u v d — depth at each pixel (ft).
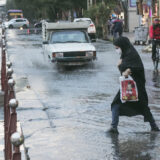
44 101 64.44
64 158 38.50
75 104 62.13
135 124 50.16
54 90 74.54
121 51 45.57
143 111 46.11
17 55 140.97
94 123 50.90
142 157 38.27
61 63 106.52
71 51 105.70
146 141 43.04
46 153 39.96
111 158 38.19
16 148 23.85
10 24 451.94
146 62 114.83
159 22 98.94
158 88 75.25
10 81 39.34
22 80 86.22
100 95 69.46
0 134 48.80
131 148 40.88
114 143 42.63
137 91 44.91
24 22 455.63
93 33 217.77
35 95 69.31
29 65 113.91
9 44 193.77
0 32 344.08
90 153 39.70
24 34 299.17
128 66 44.62
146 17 219.00
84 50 106.32
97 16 239.91
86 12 257.55
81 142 43.19
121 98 44.86
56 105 61.46
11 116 30.01
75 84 81.25
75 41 113.29
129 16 293.23
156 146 41.37
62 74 95.96
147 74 92.63
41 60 124.98
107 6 241.14
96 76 91.86
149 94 69.62
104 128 48.52
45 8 436.35
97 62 117.29
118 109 46.03
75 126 49.55
